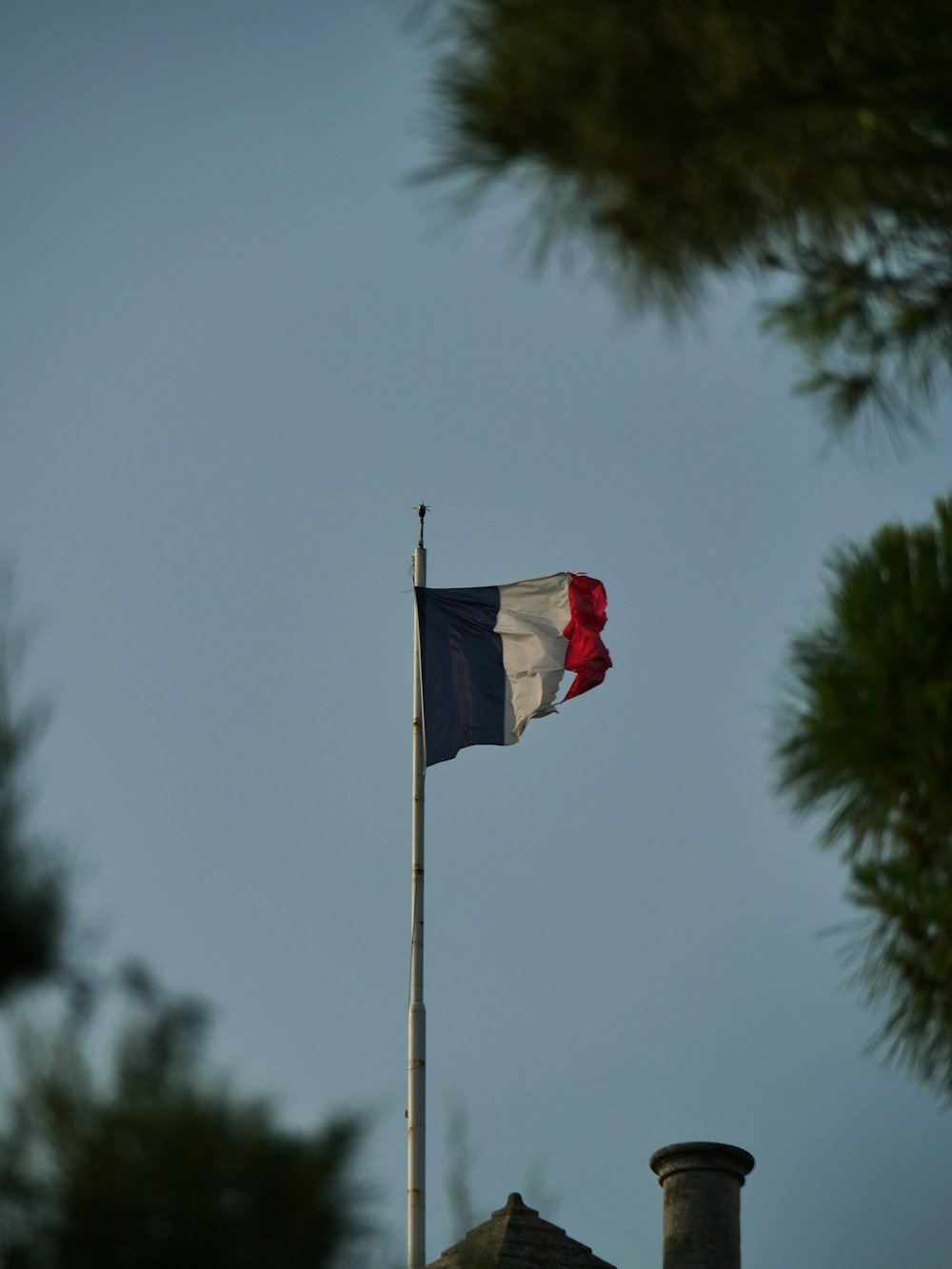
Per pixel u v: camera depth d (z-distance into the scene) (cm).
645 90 2280
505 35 2314
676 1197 5638
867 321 2506
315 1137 1719
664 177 2327
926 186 2400
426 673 7125
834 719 2064
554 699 7088
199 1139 1669
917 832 2075
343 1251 1706
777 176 2386
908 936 2056
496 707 7088
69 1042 1694
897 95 2333
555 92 2283
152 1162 1652
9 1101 1656
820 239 2489
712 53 2264
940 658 2070
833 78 2328
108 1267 1620
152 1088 1691
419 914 6688
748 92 2314
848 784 2100
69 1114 1653
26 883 1727
